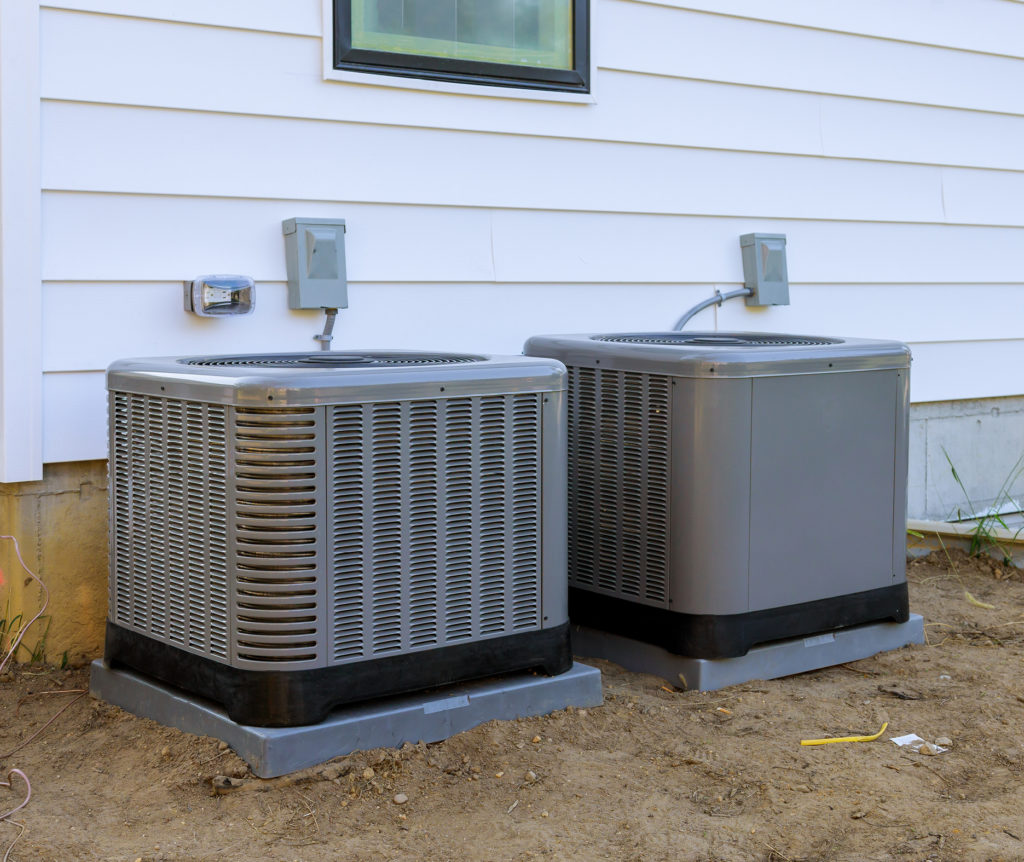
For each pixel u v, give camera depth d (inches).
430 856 96.5
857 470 148.6
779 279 197.6
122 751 115.4
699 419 135.6
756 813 105.4
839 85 207.2
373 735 112.8
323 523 108.9
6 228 132.0
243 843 97.7
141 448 120.1
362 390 110.0
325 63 153.9
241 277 144.5
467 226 168.2
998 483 242.8
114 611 126.4
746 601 139.1
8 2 130.5
